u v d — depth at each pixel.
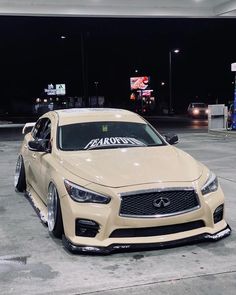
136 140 6.57
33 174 7.30
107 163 5.53
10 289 4.26
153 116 55.62
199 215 5.09
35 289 4.25
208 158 12.89
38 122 8.19
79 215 4.96
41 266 4.81
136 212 4.89
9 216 6.87
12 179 9.98
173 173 5.26
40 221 6.55
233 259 4.89
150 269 4.66
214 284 4.30
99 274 4.57
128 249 4.91
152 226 4.90
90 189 5.01
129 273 4.58
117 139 6.52
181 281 4.38
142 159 5.70
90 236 5.00
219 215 5.42
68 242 5.11
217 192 5.42
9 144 18.44
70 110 7.59
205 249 5.17
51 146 6.43
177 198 5.00
